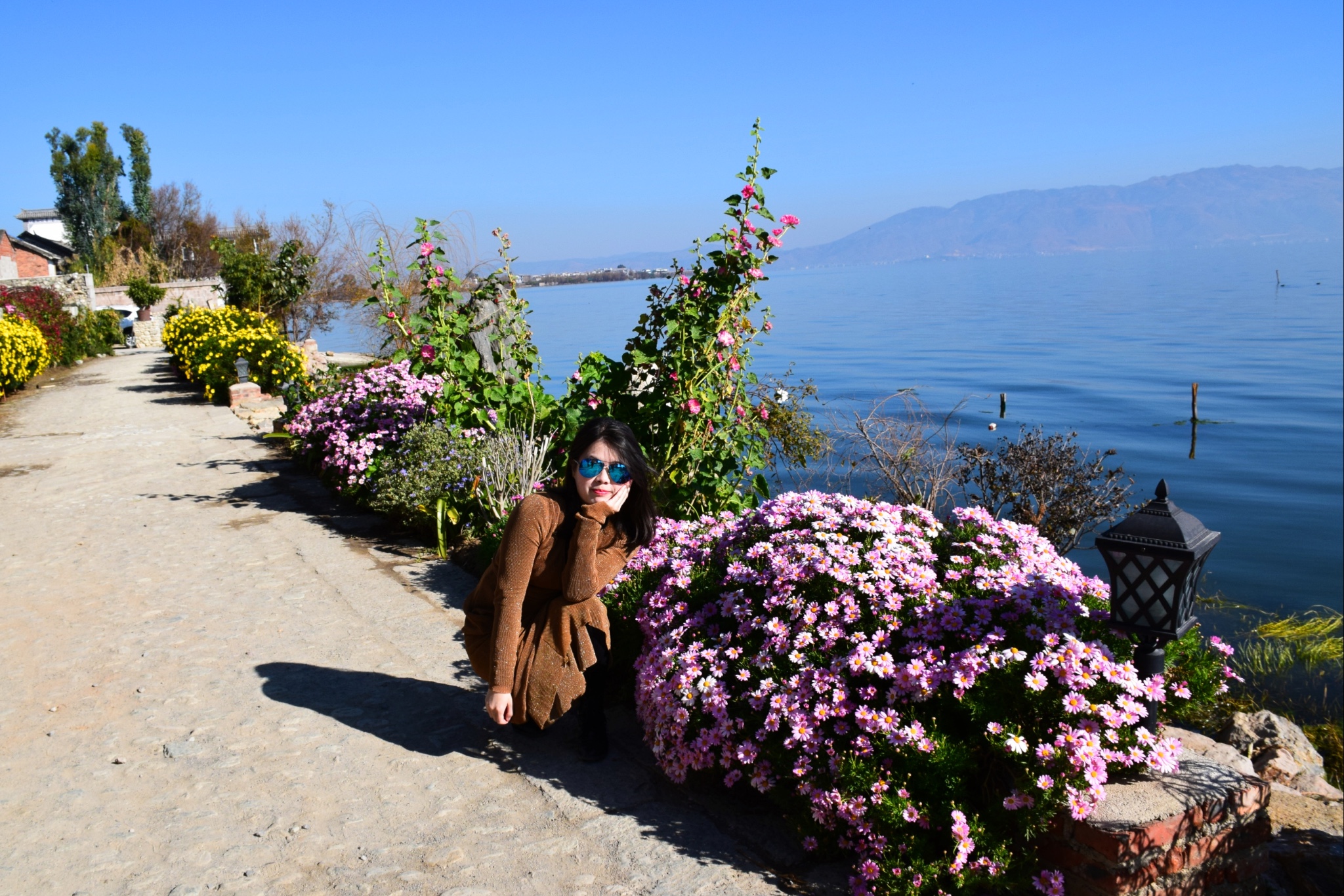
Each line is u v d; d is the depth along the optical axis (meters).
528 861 2.91
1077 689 2.83
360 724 3.87
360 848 2.96
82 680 4.30
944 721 3.05
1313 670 10.69
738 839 3.14
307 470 9.31
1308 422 39.59
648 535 3.57
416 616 5.20
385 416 7.81
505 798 3.32
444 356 7.58
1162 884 2.75
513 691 3.45
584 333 67.19
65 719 3.88
